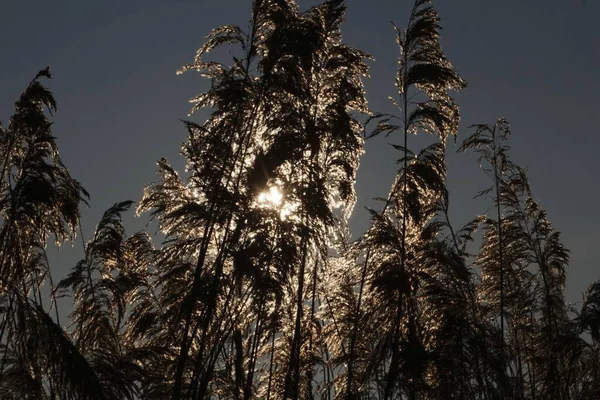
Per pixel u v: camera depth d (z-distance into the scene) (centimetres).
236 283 1227
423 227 1596
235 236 1212
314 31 1287
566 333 1719
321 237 1288
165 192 1445
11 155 1300
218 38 1303
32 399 888
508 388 1564
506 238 1819
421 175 1442
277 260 1175
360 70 1472
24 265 1284
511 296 1803
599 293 1598
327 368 1595
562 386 1708
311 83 1454
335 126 1391
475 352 1505
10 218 1202
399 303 1415
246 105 1288
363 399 1474
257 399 1437
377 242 1445
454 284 1620
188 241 1296
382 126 1480
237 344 1393
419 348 1373
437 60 1496
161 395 1344
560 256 1780
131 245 1562
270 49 1258
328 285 1564
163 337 1484
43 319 765
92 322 1439
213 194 1262
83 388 755
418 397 1493
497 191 1852
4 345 959
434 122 1446
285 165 1311
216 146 1279
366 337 1537
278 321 1395
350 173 1420
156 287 1394
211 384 1354
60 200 1322
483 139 1875
